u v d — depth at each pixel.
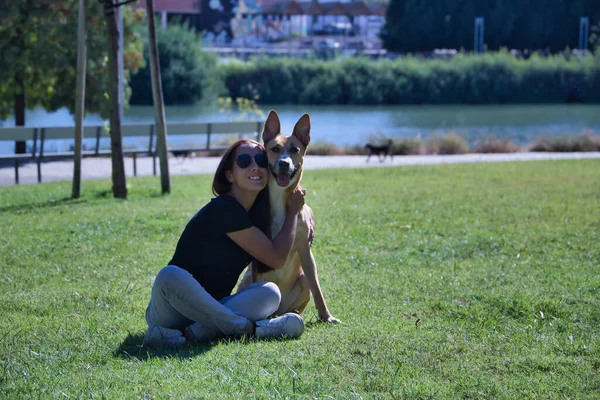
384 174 17.00
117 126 12.67
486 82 63.28
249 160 5.14
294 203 5.34
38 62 21.23
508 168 18.39
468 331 5.47
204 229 5.03
